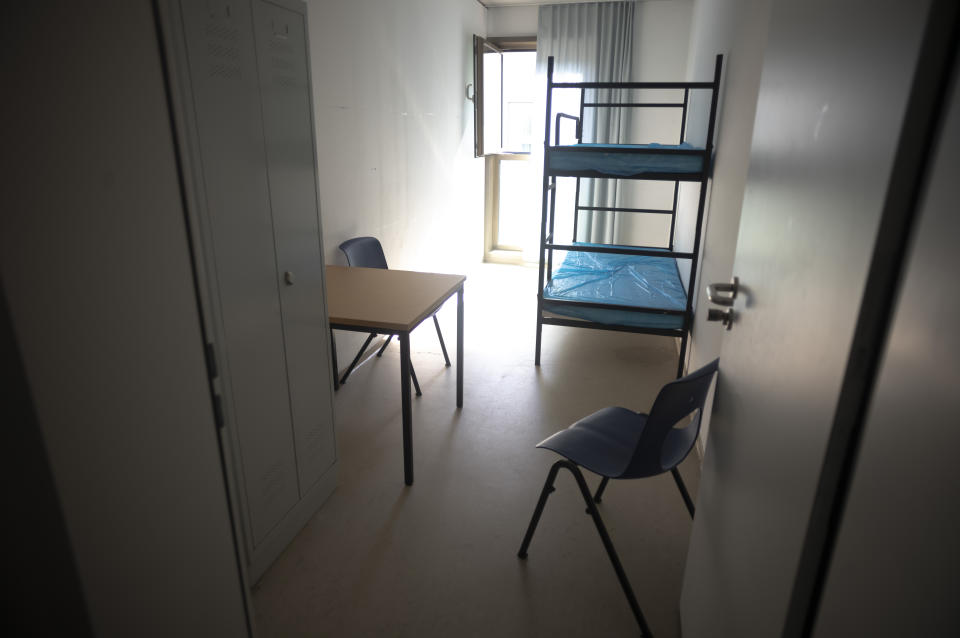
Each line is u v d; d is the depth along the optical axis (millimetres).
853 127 673
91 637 672
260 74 1486
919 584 483
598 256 4449
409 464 2131
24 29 559
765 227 1002
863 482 607
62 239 606
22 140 561
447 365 3340
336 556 1791
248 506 1604
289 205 1657
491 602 1617
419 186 4152
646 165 2920
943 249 498
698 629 1288
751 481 958
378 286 2492
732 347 1176
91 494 655
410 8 3742
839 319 658
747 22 2383
